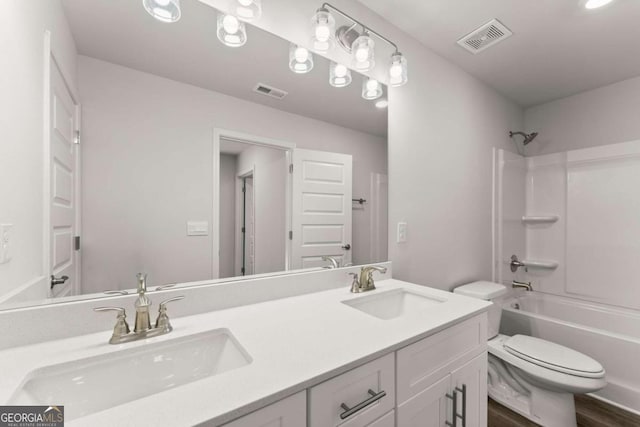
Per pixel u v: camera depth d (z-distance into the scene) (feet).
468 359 3.43
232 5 3.56
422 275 5.86
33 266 2.44
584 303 7.61
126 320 2.74
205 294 3.29
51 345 2.37
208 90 3.60
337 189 4.81
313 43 4.29
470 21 5.27
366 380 2.30
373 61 4.68
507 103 8.48
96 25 2.89
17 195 2.27
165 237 3.31
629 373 5.41
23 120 2.31
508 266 8.13
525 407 5.28
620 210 7.22
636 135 7.27
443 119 6.36
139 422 1.49
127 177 3.08
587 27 5.38
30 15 2.39
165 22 3.26
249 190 3.96
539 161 8.75
